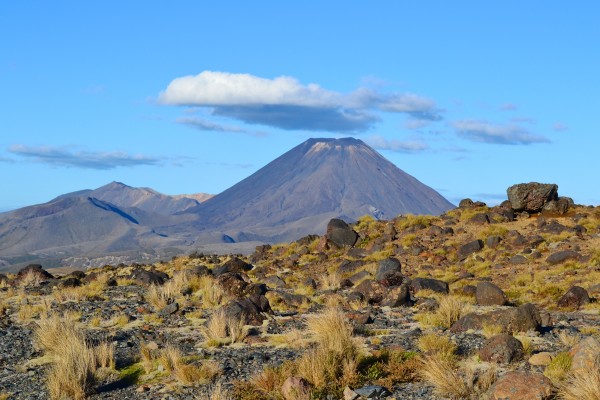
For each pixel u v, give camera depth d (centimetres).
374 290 2755
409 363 1459
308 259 4544
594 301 2644
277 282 3581
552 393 1168
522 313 1819
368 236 4741
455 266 3847
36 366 1745
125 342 1948
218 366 1587
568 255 3594
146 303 2788
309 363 1424
